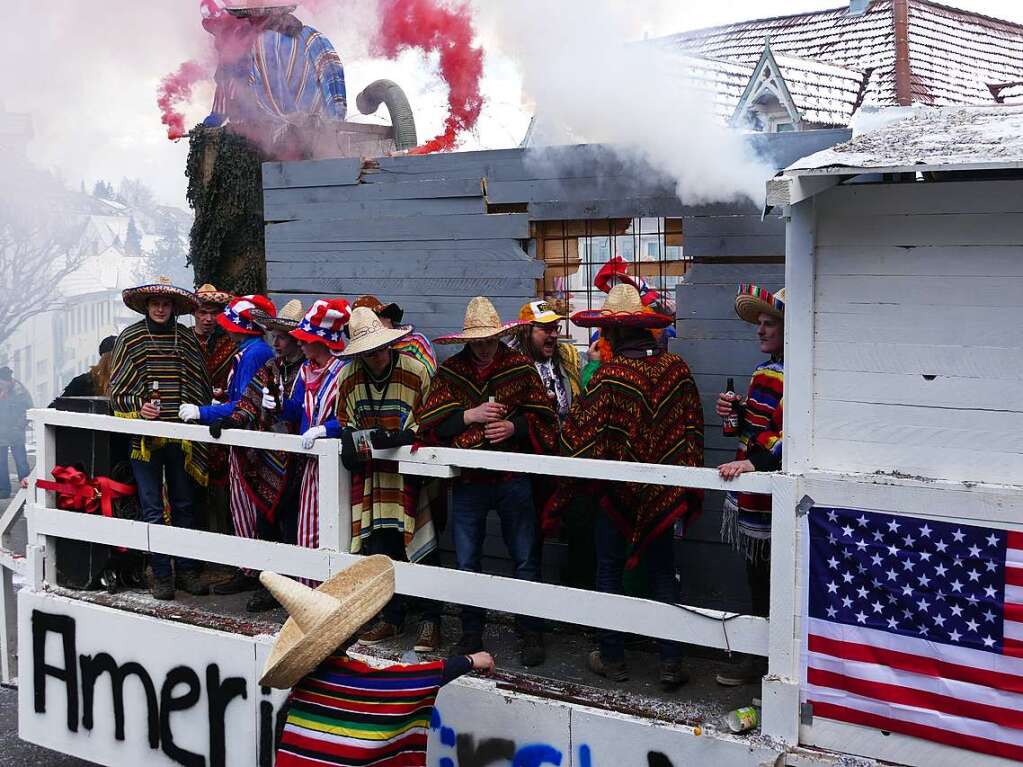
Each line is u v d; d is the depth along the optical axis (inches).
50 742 214.1
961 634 132.2
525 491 186.4
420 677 140.2
